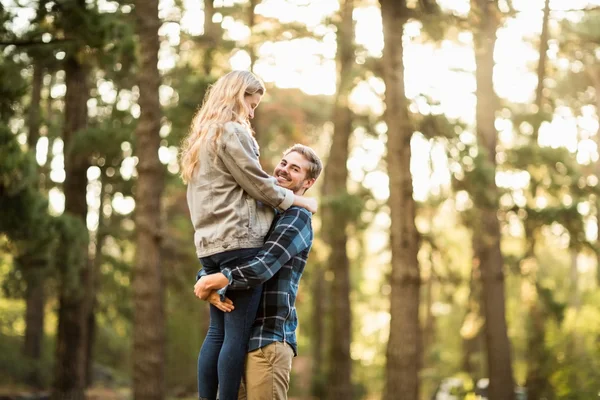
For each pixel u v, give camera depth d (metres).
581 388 15.44
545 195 17.53
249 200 3.67
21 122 18.30
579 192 16.86
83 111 17.55
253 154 3.65
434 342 31.38
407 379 13.34
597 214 19.05
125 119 17.62
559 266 27.83
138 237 13.77
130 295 21.05
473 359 25.22
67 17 10.26
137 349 13.60
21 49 11.82
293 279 3.79
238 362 3.64
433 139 13.09
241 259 3.62
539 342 16.34
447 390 18.89
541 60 16.44
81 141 16.50
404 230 13.51
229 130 3.64
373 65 14.03
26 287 17.06
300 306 31.53
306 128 25.67
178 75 15.00
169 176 18.36
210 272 3.75
